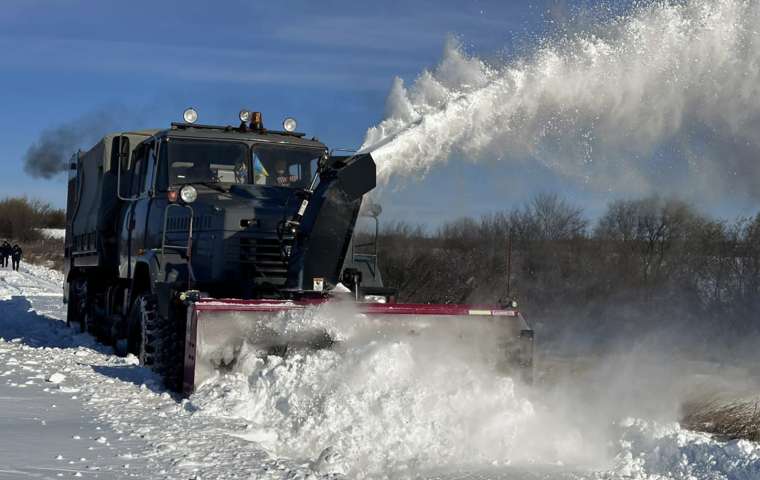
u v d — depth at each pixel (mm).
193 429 7496
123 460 6414
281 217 10312
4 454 6398
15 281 36625
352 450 7395
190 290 9555
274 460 6672
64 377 9789
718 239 24469
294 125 12453
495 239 23438
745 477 6840
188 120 11883
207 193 11055
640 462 7426
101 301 15219
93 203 15297
